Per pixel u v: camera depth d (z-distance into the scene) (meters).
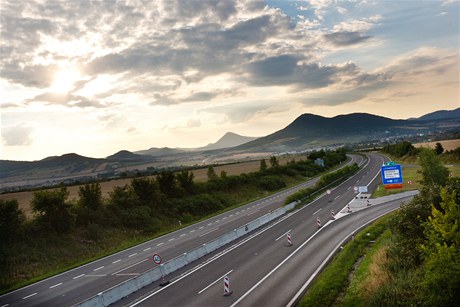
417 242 21.53
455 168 74.19
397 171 54.16
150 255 36.41
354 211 49.12
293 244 34.50
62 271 34.41
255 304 20.83
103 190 91.94
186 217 60.00
